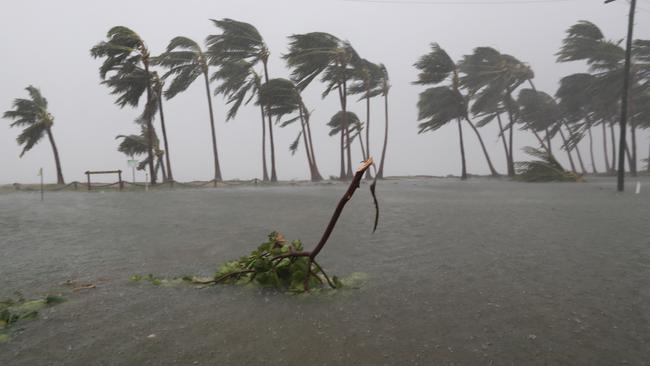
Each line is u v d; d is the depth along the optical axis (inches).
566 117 1544.0
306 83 1268.5
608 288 131.0
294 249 144.6
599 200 474.9
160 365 80.3
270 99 1250.0
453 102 1344.7
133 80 978.1
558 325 99.9
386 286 137.1
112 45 909.8
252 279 139.3
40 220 334.6
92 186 955.3
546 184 924.6
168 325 102.0
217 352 86.0
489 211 374.9
